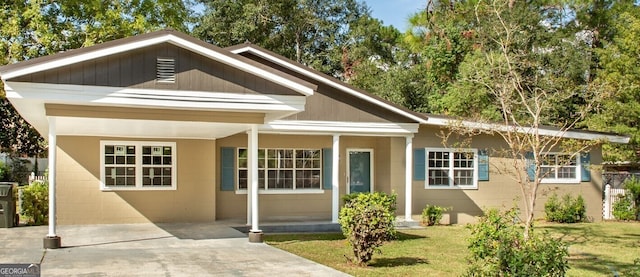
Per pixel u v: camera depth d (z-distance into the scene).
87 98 9.83
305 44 34.00
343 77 34.00
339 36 34.75
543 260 7.28
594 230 17.00
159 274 8.46
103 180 15.37
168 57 10.41
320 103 15.83
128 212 15.55
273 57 15.59
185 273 8.59
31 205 15.55
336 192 15.80
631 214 20.05
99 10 23.03
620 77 22.34
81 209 15.22
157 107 10.41
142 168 15.73
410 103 29.41
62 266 8.90
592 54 26.48
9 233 13.10
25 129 31.41
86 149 15.30
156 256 10.07
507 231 8.21
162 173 15.91
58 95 9.66
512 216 9.11
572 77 24.58
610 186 21.52
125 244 11.55
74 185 15.19
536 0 26.73
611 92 16.09
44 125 14.38
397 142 17.47
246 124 11.85
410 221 16.64
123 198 15.54
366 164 18.19
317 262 10.53
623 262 11.74
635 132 22.78
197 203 16.11
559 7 27.11
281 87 11.12
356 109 16.14
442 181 18.05
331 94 15.95
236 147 16.81
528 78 19.03
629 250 13.36
